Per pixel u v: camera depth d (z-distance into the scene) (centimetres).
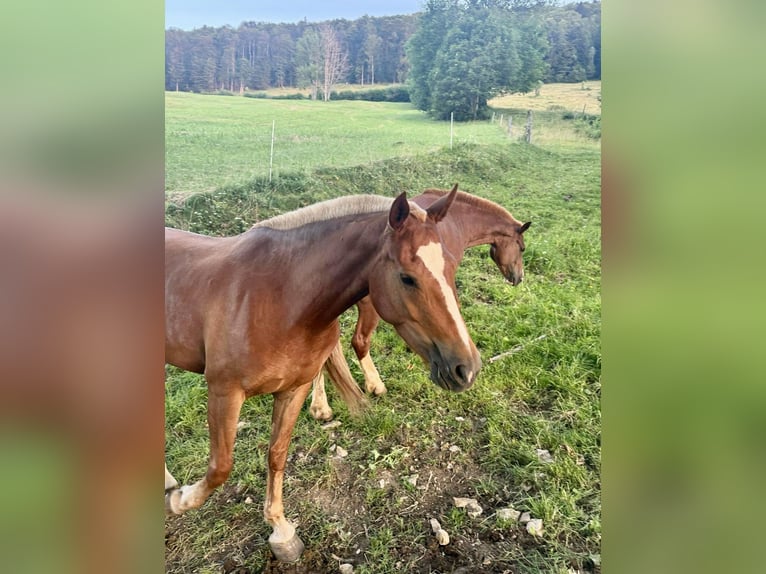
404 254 153
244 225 428
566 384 298
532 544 213
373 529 221
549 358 327
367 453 263
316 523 223
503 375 313
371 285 165
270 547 208
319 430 279
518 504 232
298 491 239
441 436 274
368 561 206
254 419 286
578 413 279
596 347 323
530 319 359
